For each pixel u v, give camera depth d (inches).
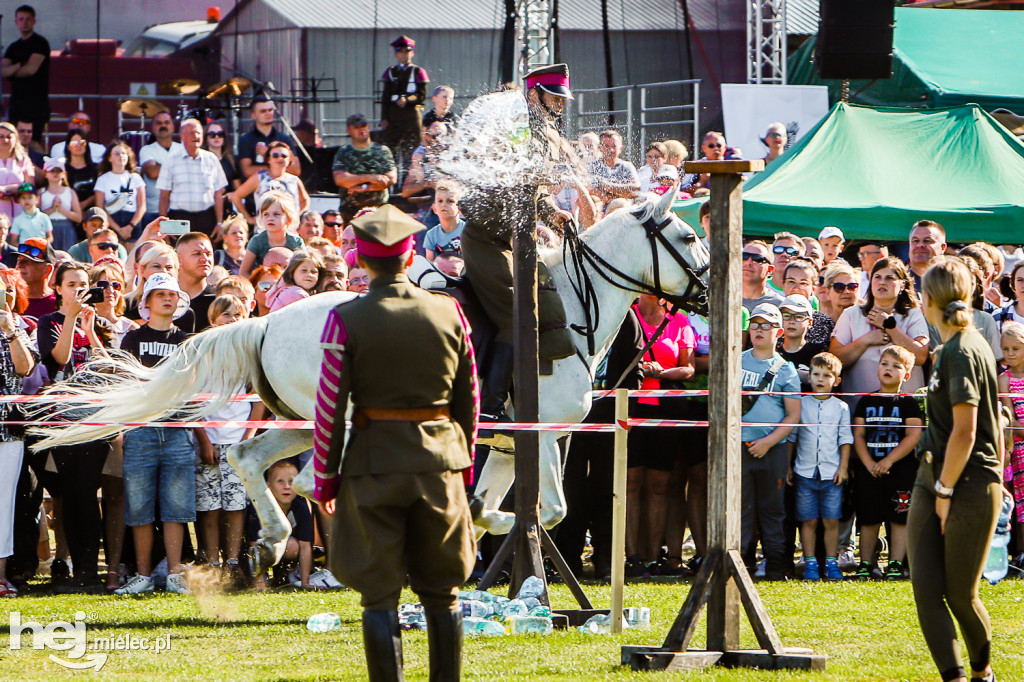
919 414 507.2
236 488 490.3
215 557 491.5
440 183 581.9
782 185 746.8
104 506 489.1
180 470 475.8
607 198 538.9
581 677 312.7
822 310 572.4
